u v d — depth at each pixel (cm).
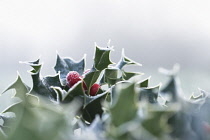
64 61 38
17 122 21
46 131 20
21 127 20
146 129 22
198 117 25
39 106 21
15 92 33
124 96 23
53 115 21
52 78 35
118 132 21
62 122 21
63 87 35
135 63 37
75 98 32
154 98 32
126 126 22
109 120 23
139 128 21
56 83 35
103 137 22
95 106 32
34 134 20
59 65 38
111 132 22
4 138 21
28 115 20
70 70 38
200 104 27
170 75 24
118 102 23
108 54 35
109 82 37
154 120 22
